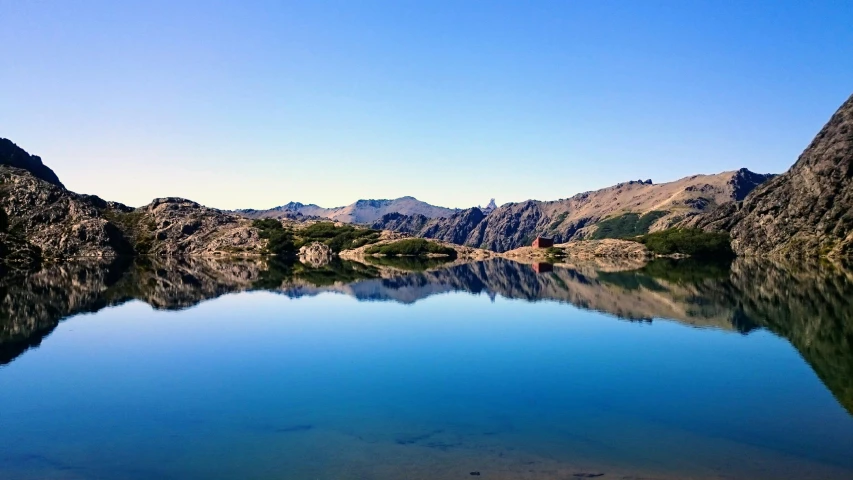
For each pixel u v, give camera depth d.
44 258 195.50
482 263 190.25
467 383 43.25
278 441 31.69
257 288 114.06
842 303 81.81
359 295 102.56
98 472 28.42
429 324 71.25
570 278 129.38
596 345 57.31
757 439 31.31
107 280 130.12
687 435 31.89
